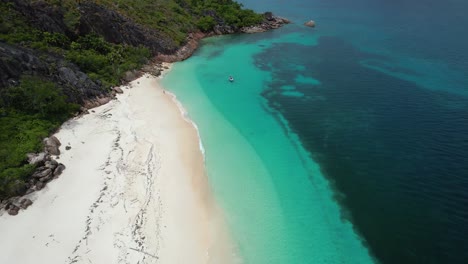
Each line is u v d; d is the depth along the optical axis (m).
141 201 41.75
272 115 65.69
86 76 66.31
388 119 63.81
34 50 63.75
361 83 80.00
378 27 131.25
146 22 99.81
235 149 54.41
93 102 62.78
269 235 39.22
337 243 38.69
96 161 47.94
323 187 47.09
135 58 82.25
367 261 36.69
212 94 73.75
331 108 68.31
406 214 42.62
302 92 75.69
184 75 83.69
